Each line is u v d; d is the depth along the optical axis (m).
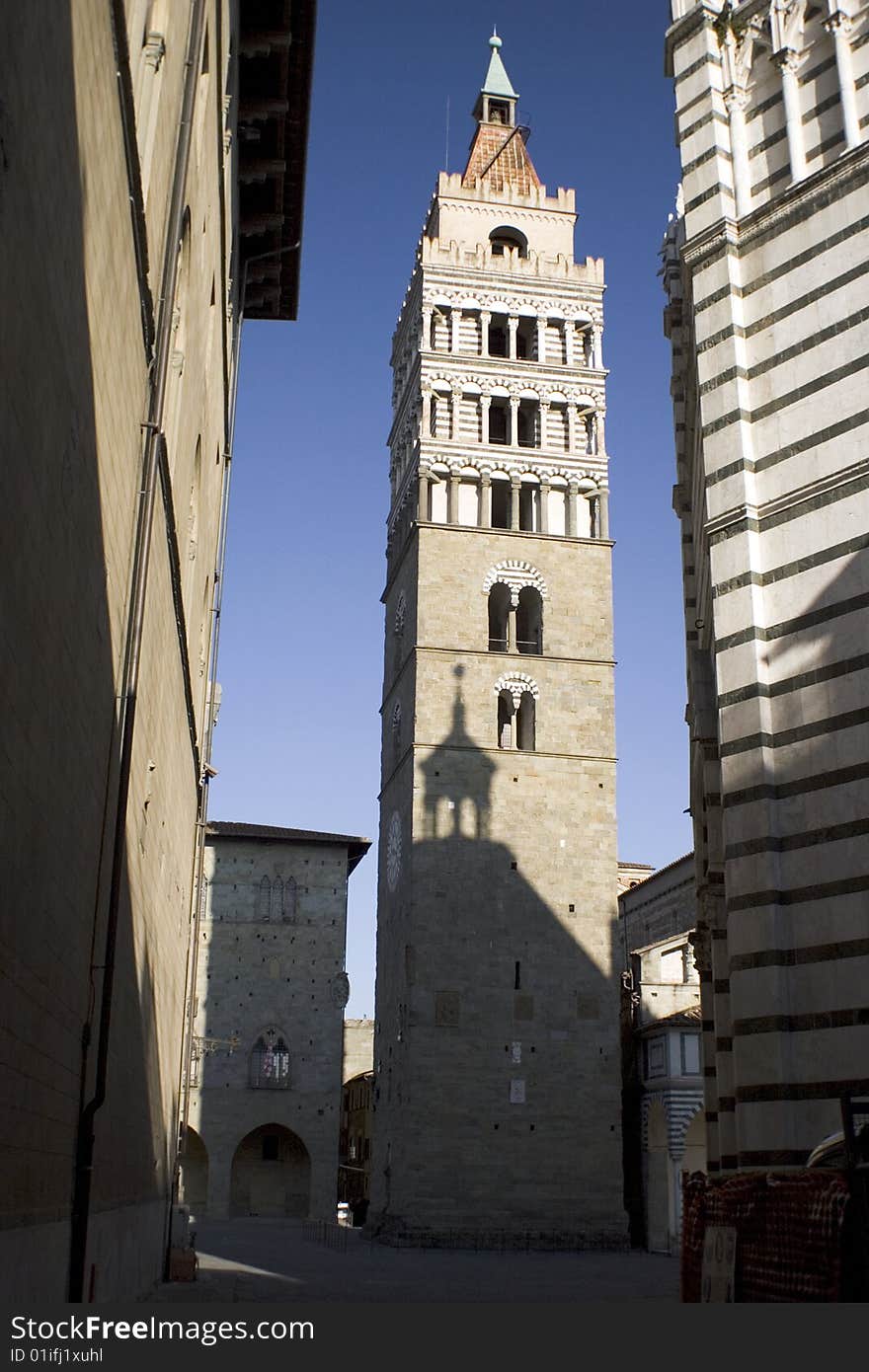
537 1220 69.06
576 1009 73.25
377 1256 61.12
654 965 75.62
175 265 20.91
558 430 85.81
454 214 89.44
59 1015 15.49
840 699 25.14
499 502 87.06
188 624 33.22
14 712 11.88
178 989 43.19
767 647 26.59
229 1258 56.88
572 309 88.38
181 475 28.17
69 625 14.41
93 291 14.34
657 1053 72.25
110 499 16.81
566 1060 72.19
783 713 25.98
